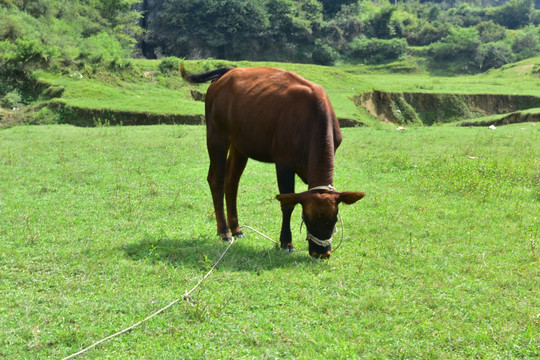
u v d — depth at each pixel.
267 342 4.15
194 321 4.46
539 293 5.04
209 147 7.38
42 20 40.09
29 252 6.01
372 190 9.61
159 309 4.67
